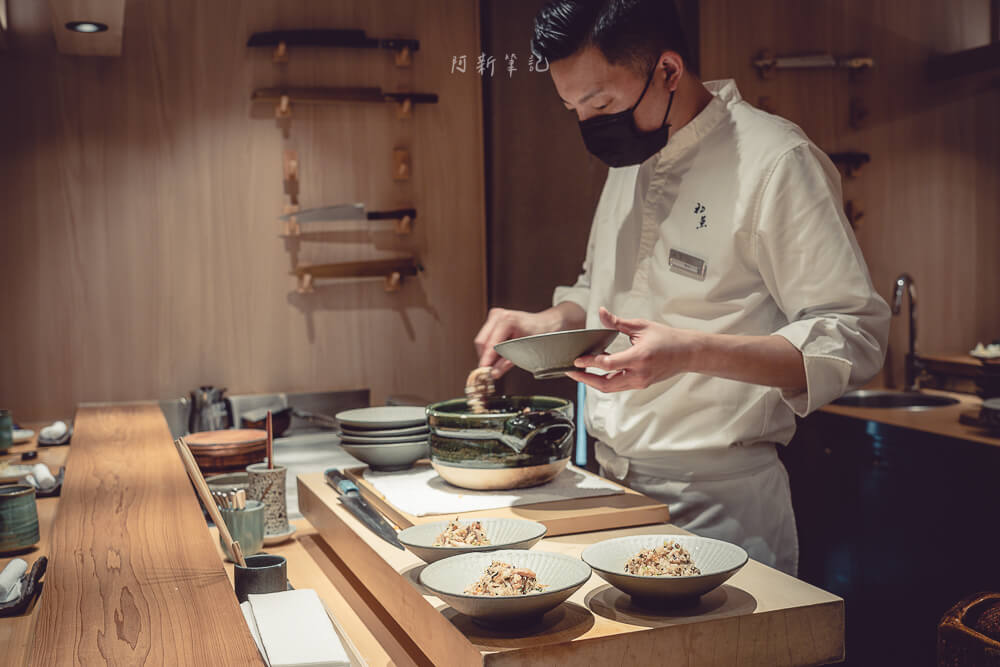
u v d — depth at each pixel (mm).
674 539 1259
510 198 3867
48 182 3371
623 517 1484
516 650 988
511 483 1593
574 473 1764
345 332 3742
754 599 1145
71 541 1498
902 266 4113
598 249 2010
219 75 3541
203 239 3555
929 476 2902
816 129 3953
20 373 3377
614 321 1402
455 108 3828
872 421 3133
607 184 2055
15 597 1337
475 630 1059
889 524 3078
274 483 1820
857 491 3225
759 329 1717
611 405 1887
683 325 1779
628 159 1713
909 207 4105
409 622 1226
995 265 4242
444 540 1278
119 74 3428
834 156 3928
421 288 3830
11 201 3332
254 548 1664
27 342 3379
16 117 3322
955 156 4164
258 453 2297
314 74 3654
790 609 1108
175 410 3477
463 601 1021
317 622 1166
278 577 1343
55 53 3352
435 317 3852
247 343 3625
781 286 1637
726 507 1792
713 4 3775
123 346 3484
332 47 3668
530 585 1071
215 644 1066
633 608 1123
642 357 1374
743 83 3838
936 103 4117
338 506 1659
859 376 1510
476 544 1256
